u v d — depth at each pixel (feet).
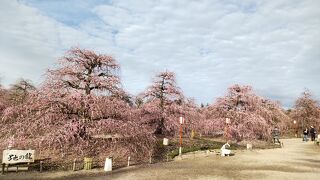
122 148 65.67
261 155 84.33
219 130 111.96
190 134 120.57
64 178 48.42
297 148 108.78
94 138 65.46
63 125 60.03
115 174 52.37
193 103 120.88
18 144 57.11
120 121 65.41
